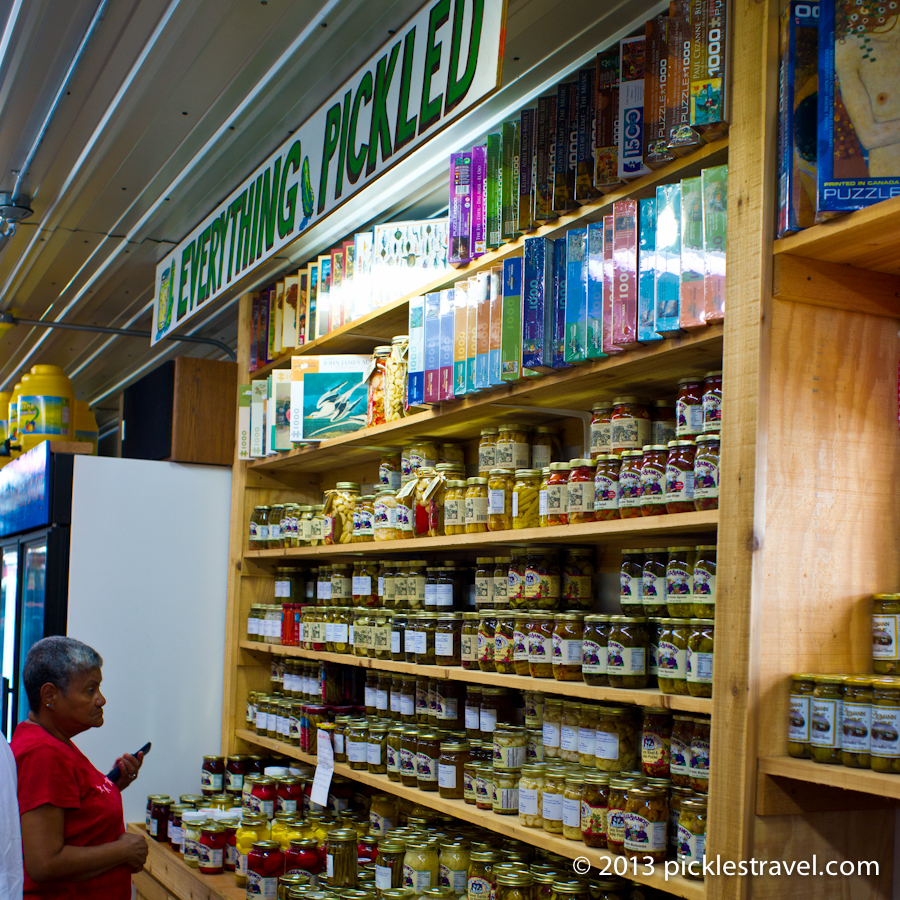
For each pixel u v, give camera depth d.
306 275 4.11
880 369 2.03
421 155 3.34
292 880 3.06
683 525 2.08
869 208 1.68
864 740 1.68
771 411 1.88
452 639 3.02
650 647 2.29
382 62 2.65
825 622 1.90
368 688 3.57
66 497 4.45
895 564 2.00
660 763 2.24
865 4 1.72
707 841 1.86
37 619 4.66
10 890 1.81
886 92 1.70
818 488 1.92
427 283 3.22
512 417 3.04
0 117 3.65
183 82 3.32
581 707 2.51
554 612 2.57
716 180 2.04
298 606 4.19
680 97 2.08
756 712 1.81
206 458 4.76
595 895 2.29
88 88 3.43
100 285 5.34
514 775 2.63
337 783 3.79
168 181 4.07
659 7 2.59
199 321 5.71
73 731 2.73
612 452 2.42
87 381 7.66
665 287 2.14
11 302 5.68
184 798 4.03
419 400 3.05
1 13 3.04
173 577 4.65
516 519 2.71
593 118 2.39
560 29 2.71
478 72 2.17
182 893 3.68
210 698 4.68
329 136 2.97
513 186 2.68
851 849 1.91
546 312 2.50
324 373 3.86
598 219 2.46
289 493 4.81
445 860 2.87
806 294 1.91
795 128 1.84
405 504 3.25
